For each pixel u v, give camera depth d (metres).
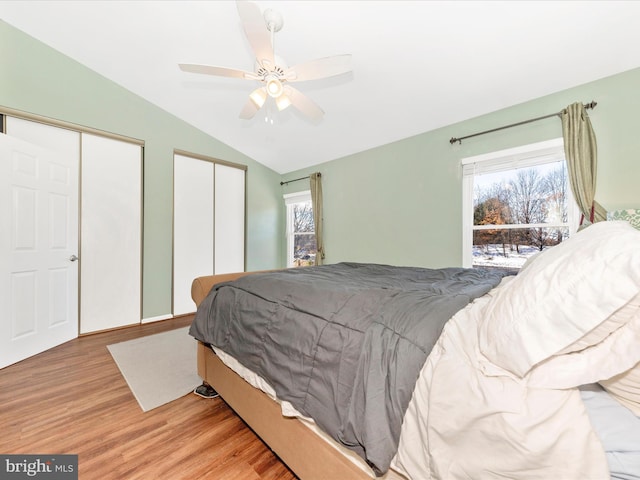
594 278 0.58
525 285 0.70
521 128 2.58
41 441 1.39
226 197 4.34
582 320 0.59
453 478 0.67
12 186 2.26
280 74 1.82
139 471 1.23
